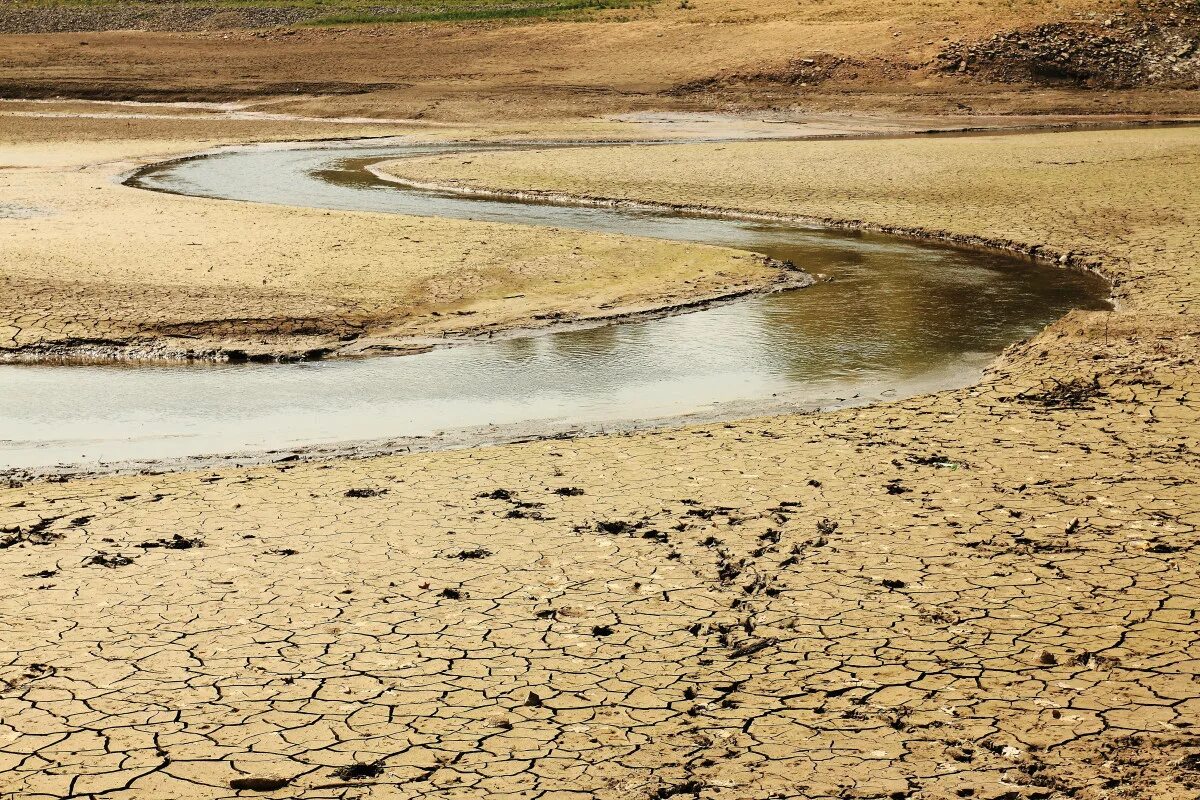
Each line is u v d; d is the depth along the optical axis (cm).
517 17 4722
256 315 1295
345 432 968
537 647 561
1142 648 546
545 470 835
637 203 2177
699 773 453
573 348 1222
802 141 2948
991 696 507
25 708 506
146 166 2764
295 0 5456
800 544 686
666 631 577
